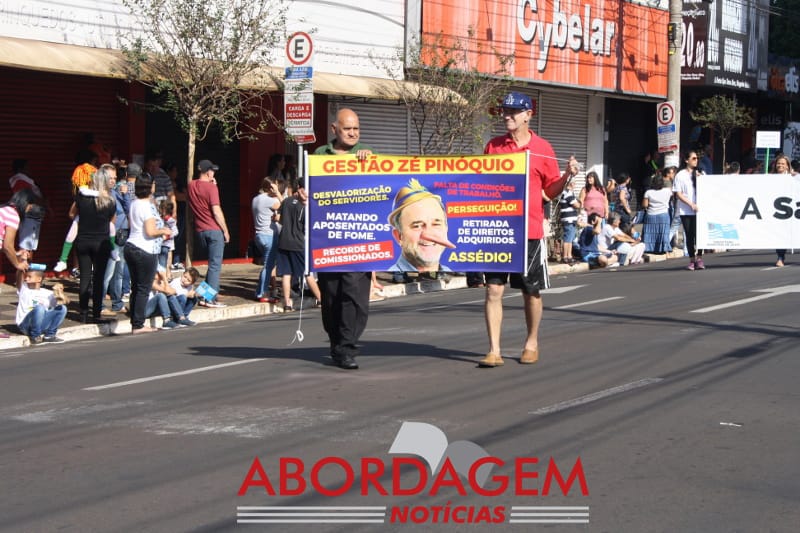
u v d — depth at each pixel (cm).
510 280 923
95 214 1272
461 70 2025
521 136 905
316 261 905
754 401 780
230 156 1969
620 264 2158
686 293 1486
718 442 665
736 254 2320
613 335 1094
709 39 3180
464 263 892
